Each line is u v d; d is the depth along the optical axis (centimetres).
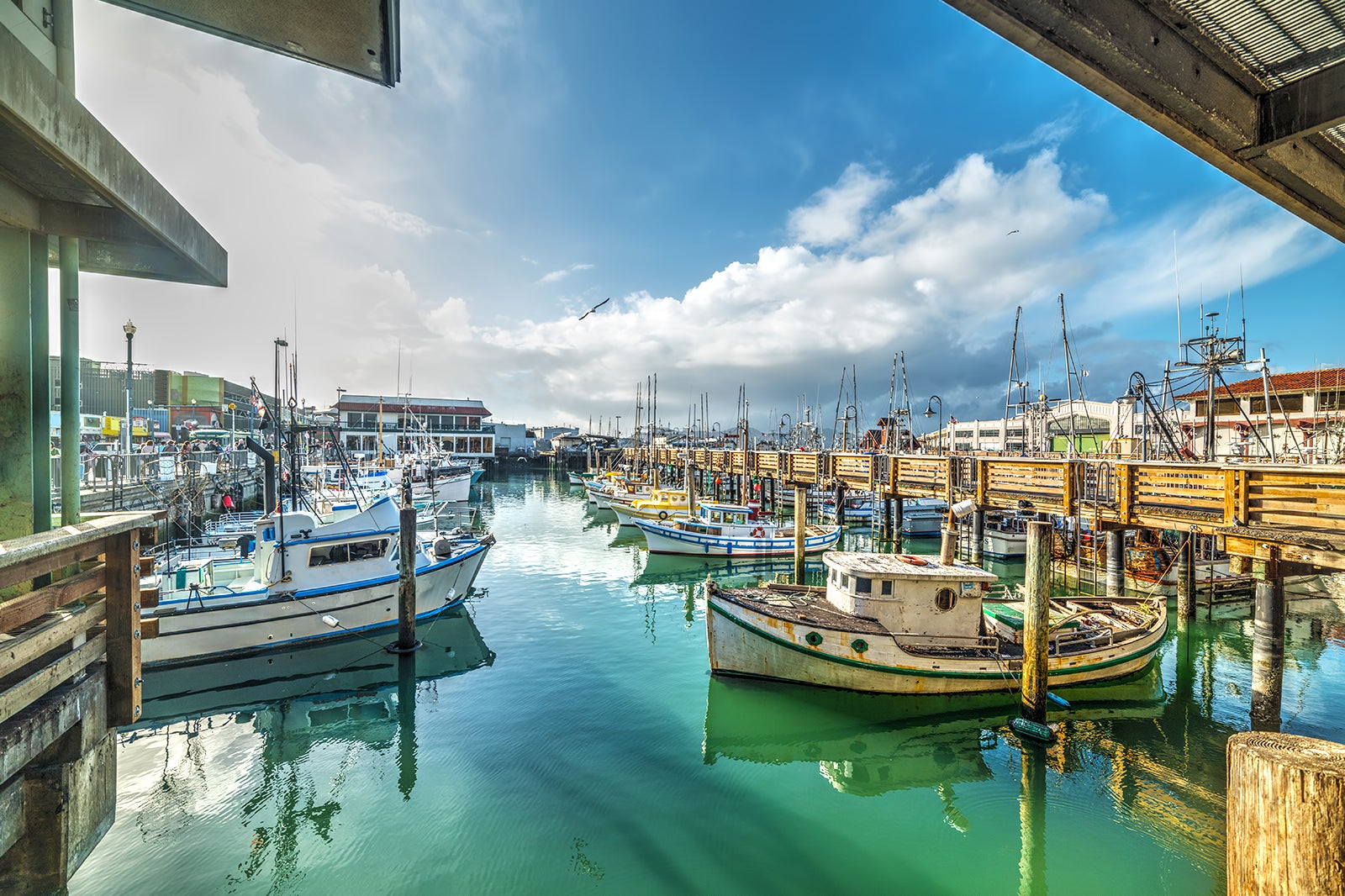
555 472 10550
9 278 561
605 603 2369
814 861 931
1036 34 304
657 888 868
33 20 509
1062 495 1720
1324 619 2014
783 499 5306
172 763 1200
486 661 1728
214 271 729
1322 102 366
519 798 1080
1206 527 1305
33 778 514
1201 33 355
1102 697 1491
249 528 2575
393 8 571
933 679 1421
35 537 491
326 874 886
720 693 1510
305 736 1305
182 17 568
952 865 924
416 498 4612
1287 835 303
